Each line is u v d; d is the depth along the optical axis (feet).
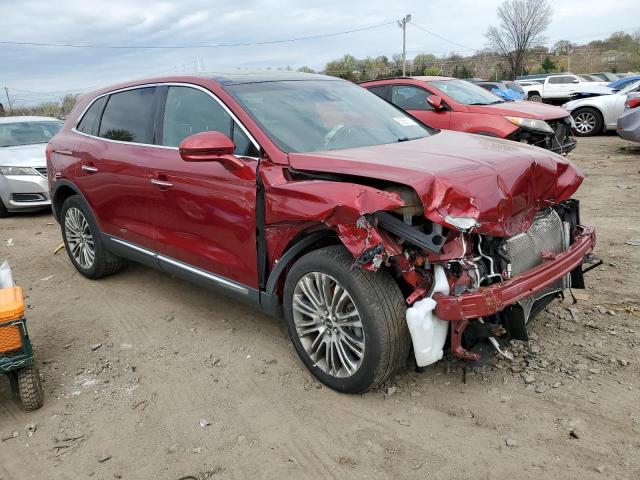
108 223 15.98
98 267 17.29
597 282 14.98
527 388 10.50
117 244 15.87
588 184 27.55
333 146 11.71
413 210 9.13
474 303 9.00
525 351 11.71
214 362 12.27
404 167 9.43
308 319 11.08
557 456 8.73
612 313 13.12
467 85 31.17
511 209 9.52
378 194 8.87
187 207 12.73
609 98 45.37
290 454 9.24
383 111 14.11
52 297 16.93
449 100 28.35
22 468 9.36
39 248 22.71
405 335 9.74
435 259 9.14
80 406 11.01
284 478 8.72
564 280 11.62
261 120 11.71
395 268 9.70
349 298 9.94
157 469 9.12
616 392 10.19
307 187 9.86
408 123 13.97
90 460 9.45
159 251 14.28
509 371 11.08
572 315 13.08
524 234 10.45
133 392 11.39
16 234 25.49
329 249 10.19
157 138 13.92
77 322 14.94
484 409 9.98
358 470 8.77
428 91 29.25
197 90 13.05
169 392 11.30
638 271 15.55
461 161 9.86
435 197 8.83
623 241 18.15
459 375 11.01
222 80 12.88
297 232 10.52
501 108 27.61
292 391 10.98
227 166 11.10
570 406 9.89
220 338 13.39
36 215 29.66
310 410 10.34
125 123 15.16
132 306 15.72
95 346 13.41
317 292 10.66
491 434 9.34
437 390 10.61
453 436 9.36
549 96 84.33
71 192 17.85
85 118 17.11
